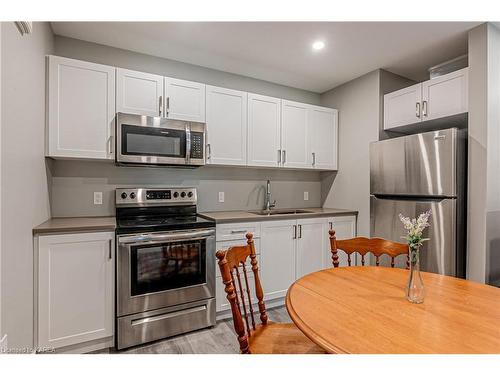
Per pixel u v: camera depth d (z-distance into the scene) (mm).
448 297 1176
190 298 2252
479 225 2133
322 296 1195
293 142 3219
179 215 2766
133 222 2246
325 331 908
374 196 2836
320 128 3412
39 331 1771
